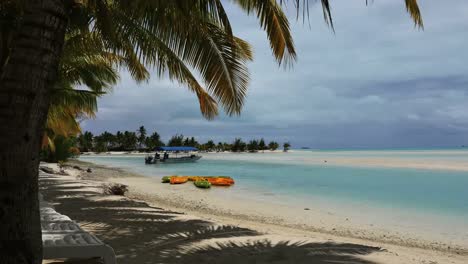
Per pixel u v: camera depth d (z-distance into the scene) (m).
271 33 6.47
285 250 5.62
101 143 116.94
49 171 22.14
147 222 7.41
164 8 5.96
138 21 7.42
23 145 2.07
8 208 2.05
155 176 28.36
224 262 4.91
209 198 15.73
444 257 6.94
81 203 9.77
